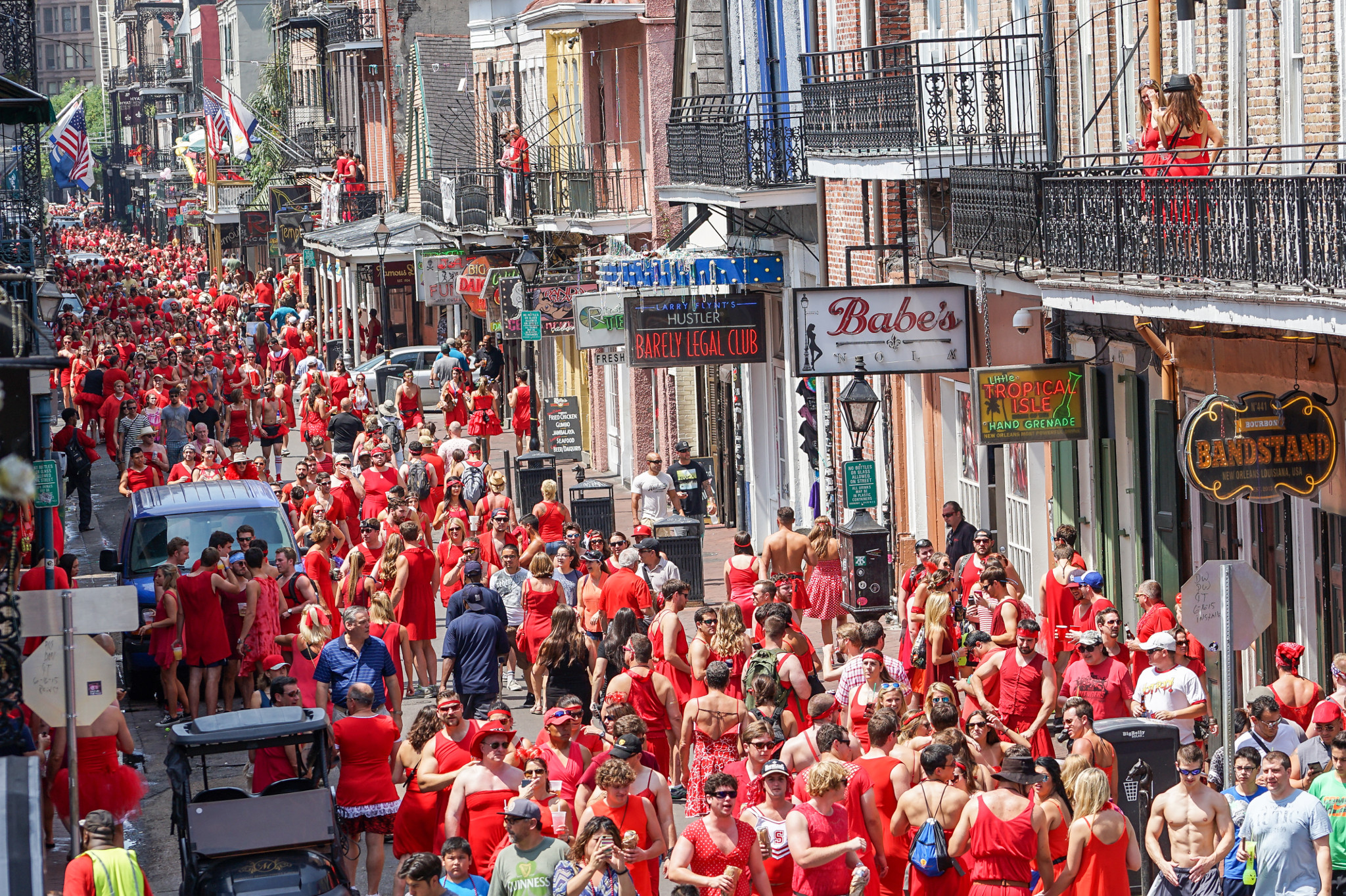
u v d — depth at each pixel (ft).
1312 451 123.85
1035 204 155.43
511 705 175.01
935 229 201.26
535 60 398.42
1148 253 135.03
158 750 164.04
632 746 104.83
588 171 327.26
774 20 253.44
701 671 138.10
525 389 324.19
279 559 175.11
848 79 220.23
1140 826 114.62
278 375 337.72
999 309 191.52
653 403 326.44
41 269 191.93
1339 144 115.03
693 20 293.02
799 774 111.75
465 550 169.17
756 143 235.81
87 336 457.68
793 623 139.44
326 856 112.16
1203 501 154.61
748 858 98.32
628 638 145.69
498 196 377.09
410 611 179.83
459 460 255.29
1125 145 165.37
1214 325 145.48
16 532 108.58
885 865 105.60
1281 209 116.78
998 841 98.43
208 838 111.24
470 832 107.04
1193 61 154.20
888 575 185.06
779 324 261.85
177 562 169.17
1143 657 135.85
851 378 228.63
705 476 243.40
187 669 173.58
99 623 111.04
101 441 390.21
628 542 177.47
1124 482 171.01
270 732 115.24
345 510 222.07
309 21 623.77
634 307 237.45
